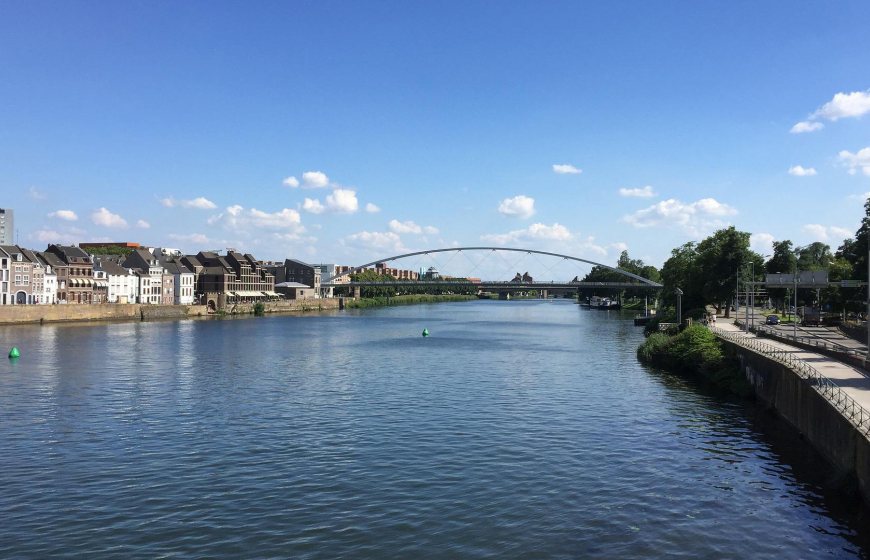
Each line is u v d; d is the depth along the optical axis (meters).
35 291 142.88
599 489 30.41
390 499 28.98
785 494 29.95
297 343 100.25
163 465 34.06
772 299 139.62
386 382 61.19
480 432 41.09
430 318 183.38
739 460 35.22
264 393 54.88
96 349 87.25
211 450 36.88
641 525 26.28
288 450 36.88
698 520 26.88
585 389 57.12
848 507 28.36
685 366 67.94
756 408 48.84
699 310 106.19
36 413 46.50
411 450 36.88
